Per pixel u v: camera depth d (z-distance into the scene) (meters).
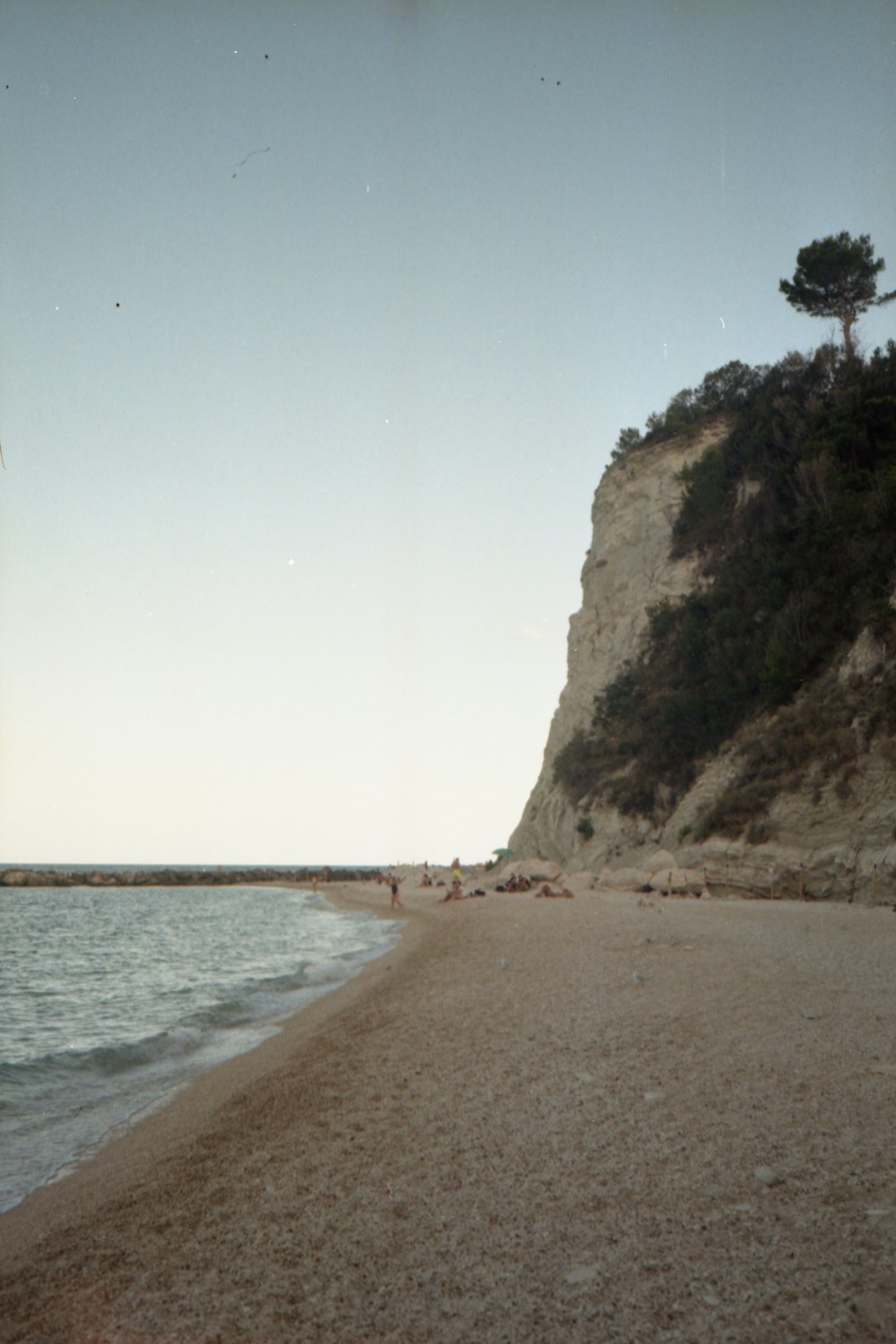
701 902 29.25
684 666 46.91
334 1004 14.27
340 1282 4.52
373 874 139.75
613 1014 10.51
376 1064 9.23
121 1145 7.62
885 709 31.75
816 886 30.06
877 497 37.91
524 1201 5.31
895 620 33.91
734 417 59.16
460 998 13.00
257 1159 6.66
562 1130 6.50
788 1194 5.05
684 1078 7.52
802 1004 10.27
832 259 53.81
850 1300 3.91
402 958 20.59
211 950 29.72
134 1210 5.85
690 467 56.03
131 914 55.47
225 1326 4.16
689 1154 5.80
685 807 39.44
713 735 42.06
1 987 20.31
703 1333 3.78
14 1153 7.57
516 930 23.27
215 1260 4.92
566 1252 4.62
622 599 57.41
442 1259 4.68
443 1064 8.91
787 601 41.16
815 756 33.59
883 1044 8.19
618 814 45.84
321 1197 5.71
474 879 68.44
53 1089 9.90
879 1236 4.47
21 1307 4.49
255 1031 12.76
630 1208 5.07
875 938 17.03
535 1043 9.38
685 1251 4.51
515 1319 4.03
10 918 51.03
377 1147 6.59
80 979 21.88
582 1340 3.81
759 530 46.34
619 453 65.19
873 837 29.27
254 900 75.88
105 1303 4.50
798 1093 6.86
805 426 46.06
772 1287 4.09
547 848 51.88
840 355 51.00
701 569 51.09
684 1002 10.88
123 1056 11.35
